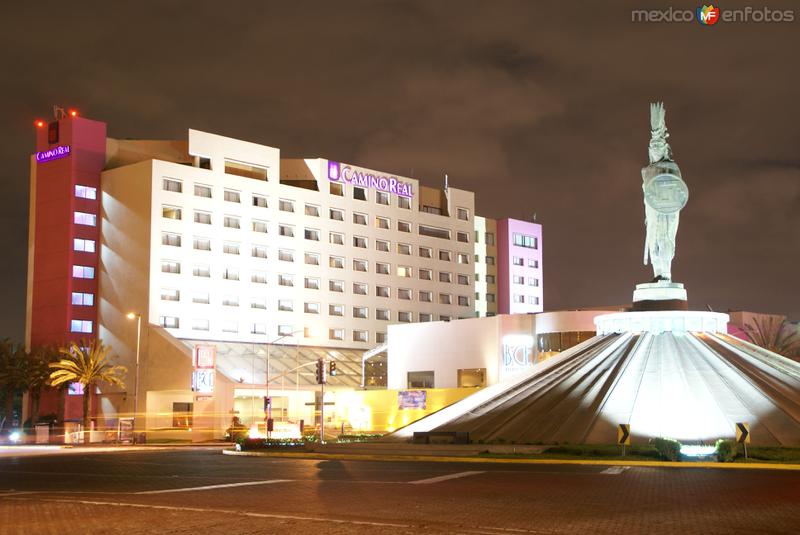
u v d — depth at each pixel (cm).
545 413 5206
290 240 12406
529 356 9338
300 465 3759
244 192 11912
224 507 2072
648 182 6119
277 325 12094
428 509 2005
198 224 11325
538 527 1708
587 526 1716
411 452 4512
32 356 10225
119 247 11144
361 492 2414
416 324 10281
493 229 16212
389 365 10519
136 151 11938
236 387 9919
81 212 11288
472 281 14988
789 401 4931
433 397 9162
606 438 4728
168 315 10862
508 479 2836
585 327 9038
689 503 2086
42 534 1673
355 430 9444
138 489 2594
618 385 5266
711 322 6009
